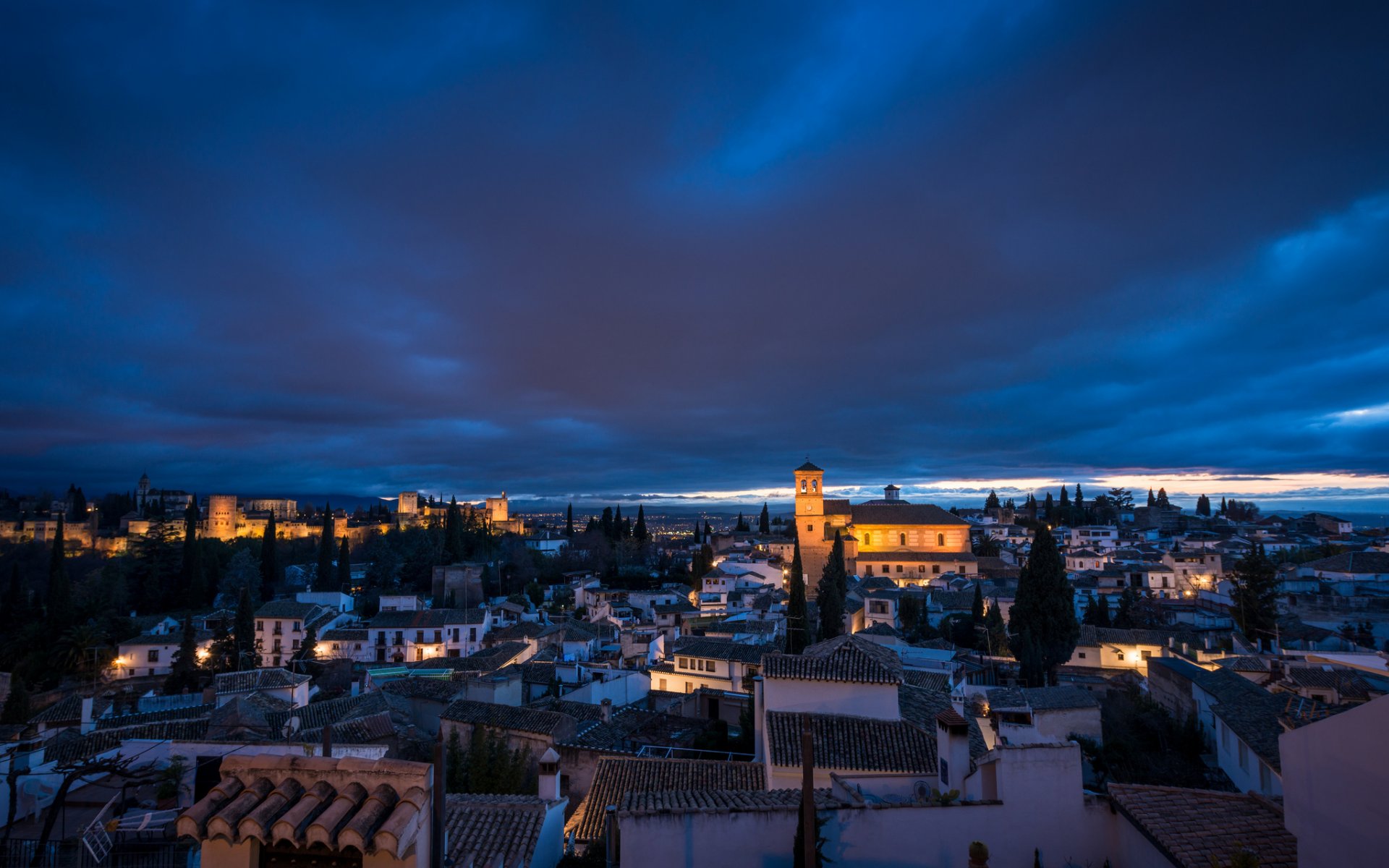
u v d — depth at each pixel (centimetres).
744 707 4141
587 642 8044
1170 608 8575
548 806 2234
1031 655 5609
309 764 1034
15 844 2062
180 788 2994
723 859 1669
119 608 11069
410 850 956
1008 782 1686
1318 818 1112
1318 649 5962
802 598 6269
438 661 7475
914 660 5162
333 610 9994
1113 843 1659
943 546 12050
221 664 8056
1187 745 3772
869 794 2169
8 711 6028
